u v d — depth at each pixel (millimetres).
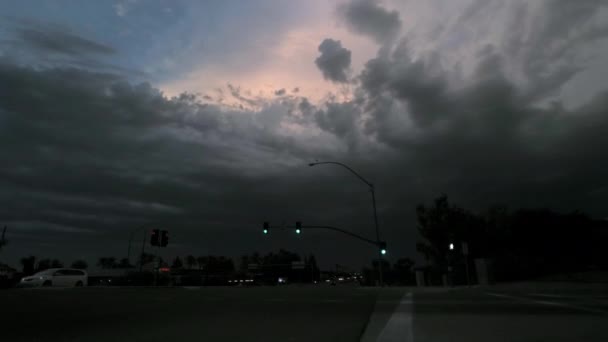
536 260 35531
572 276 29703
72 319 11211
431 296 19078
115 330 9250
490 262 31672
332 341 7883
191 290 26016
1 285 33000
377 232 39000
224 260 125375
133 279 48438
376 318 11336
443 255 42156
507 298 16984
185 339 8094
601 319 10320
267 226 42312
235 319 11180
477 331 8664
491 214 43500
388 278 61219
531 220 38375
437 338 7949
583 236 35469
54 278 31094
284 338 8195
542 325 9383
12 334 8750
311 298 18859
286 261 139625
